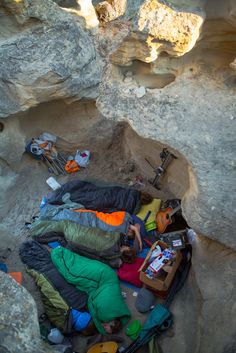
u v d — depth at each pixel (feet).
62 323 15.26
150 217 17.61
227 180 12.43
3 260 17.16
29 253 16.92
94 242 16.51
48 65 16.25
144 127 12.95
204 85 13.26
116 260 16.40
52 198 18.39
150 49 12.18
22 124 18.52
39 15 15.88
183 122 12.85
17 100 16.80
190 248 16.06
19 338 10.66
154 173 18.80
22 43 16.12
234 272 13.23
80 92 17.39
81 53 16.74
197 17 11.89
